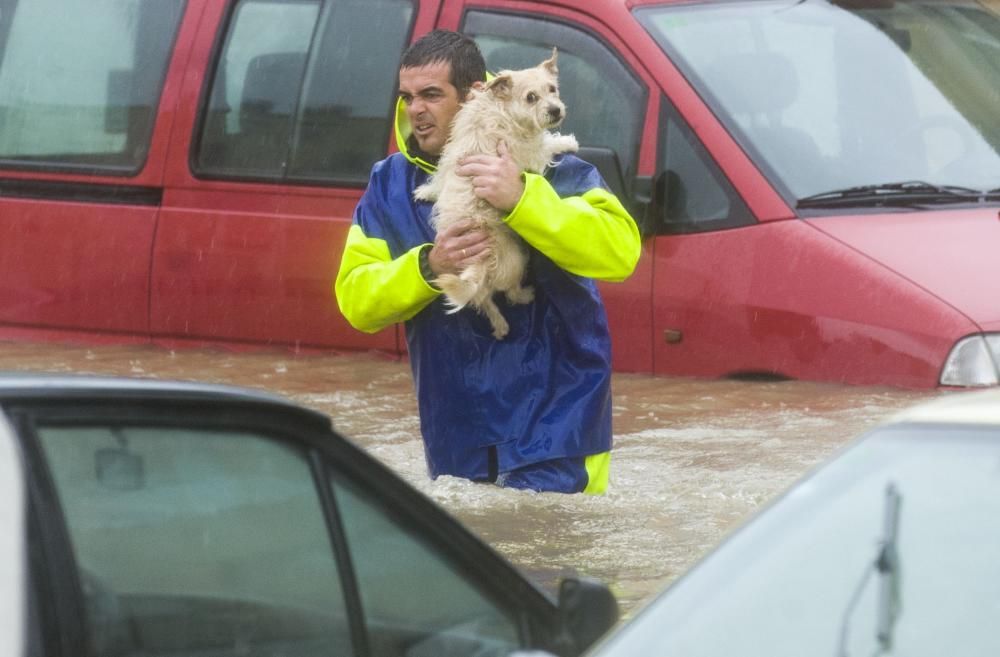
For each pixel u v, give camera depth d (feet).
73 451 20.84
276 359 66.59
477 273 42.09
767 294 57.06
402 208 44.16
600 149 58.80
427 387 44.52
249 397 22.80
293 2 69.31
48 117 72.74
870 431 23.02
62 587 19.92
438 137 43.78
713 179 58.85
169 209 69.56
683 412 53.11
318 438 23.54
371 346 66.13
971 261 54.95
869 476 22.09
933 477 21.67
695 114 59.31
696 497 43.98
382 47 67.21
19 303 72.23
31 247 72.02
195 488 21.80
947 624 20.30
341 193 66.80
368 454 24.13
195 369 64.34
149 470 21.47
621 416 52.75
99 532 20.61
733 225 58.23
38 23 73.87
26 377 21.42
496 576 24.90
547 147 43.34
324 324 66.85
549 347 44.01
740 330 57.67
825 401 53.21
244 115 69.05
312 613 22.52
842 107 60.13
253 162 68.54
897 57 61.57
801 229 56.90
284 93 68.54
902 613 20.54
